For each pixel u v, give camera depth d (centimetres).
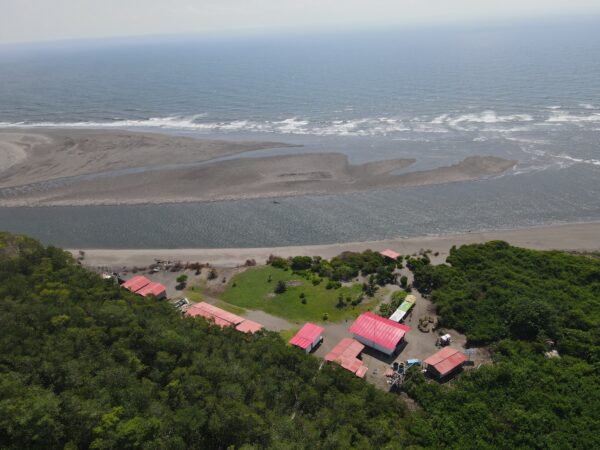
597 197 9544
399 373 5119
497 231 8631
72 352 4050
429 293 6681
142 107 19712
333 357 5375
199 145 13688
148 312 5291
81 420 3212
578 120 14025
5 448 3006
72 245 8794
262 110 18188
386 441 3928
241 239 8800
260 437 3450
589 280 6562
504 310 5925
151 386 3797
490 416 4350
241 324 5984
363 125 15312
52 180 11631
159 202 10294
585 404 4422
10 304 4566
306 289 6938
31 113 19300
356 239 8650
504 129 13750
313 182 10912
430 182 10638
